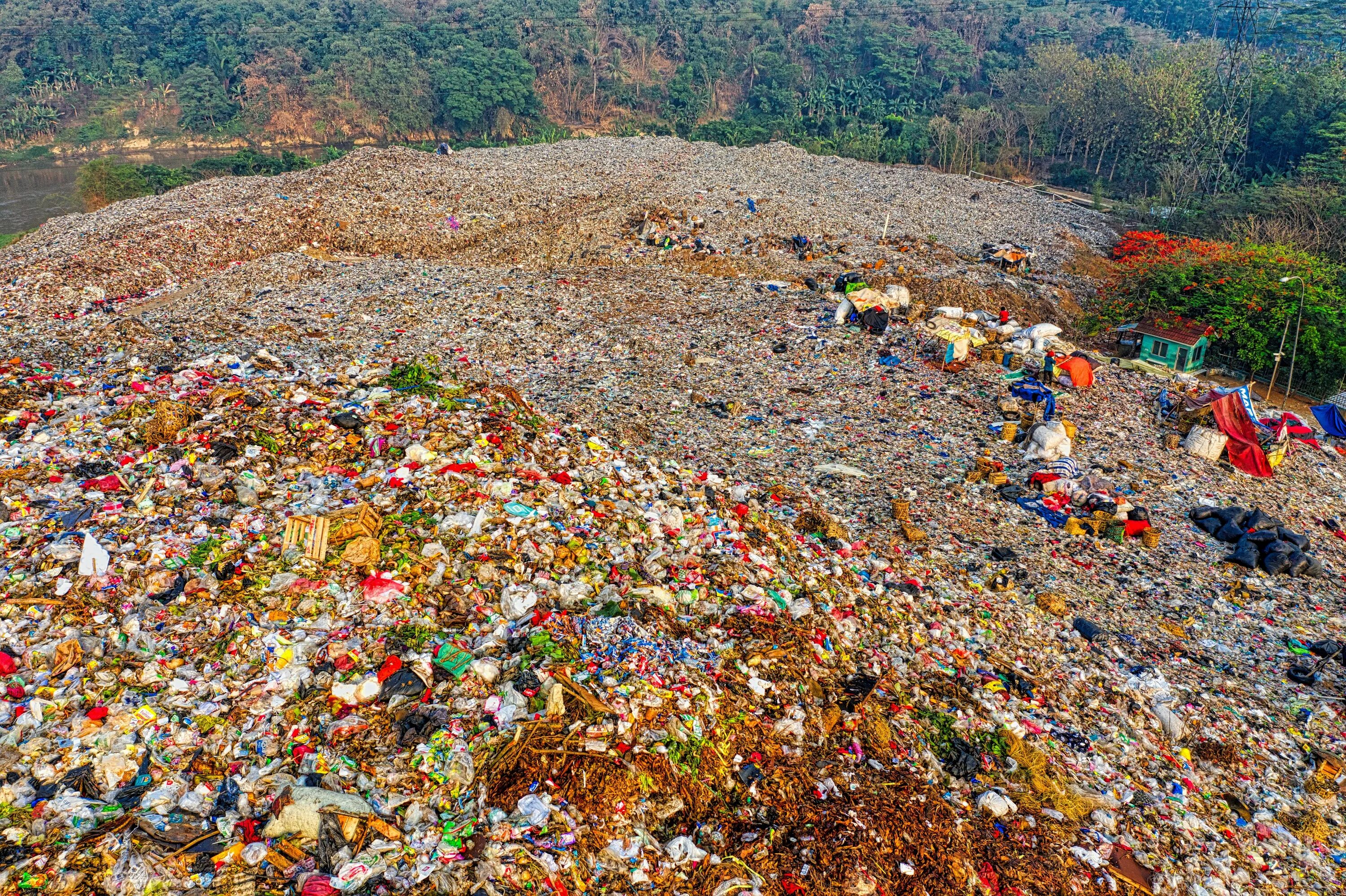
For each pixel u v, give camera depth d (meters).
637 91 110.94
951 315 29.53
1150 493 20.20
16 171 88.75
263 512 12.19
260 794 8.34
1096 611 15.66
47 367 17.62
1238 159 70.00
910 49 112.81
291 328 25.98
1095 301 39.12
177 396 15.22
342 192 43.97
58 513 11.55
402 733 9.11
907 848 9.55
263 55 106.38
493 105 101.81
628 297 31.55
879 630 13.59
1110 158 82.56
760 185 52.28
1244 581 17.06
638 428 21.20
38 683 9.02
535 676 10.00
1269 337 31.86
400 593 10.93
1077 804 10.98
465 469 13.69
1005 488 19.52
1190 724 12.87
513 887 7.82
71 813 7.76
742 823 9.48
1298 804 11.65
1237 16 90.19
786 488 18.20
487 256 38.94
